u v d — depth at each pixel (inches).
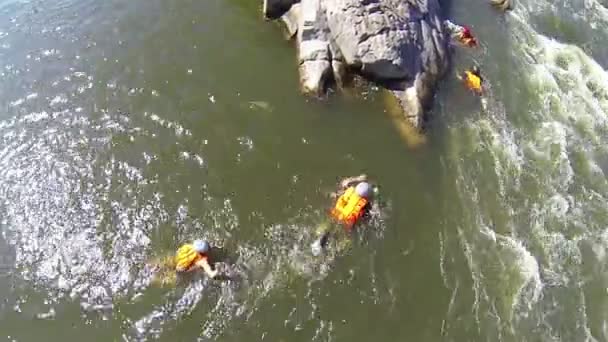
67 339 542.0
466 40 842.8
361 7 767.1
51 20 872.3
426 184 669.9
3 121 728.3
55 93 762.2
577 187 673.0
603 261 606.9
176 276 579.5
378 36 753.6
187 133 713.6
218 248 604.1
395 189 663.8
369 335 549.0
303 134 717.3
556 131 728.3
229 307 562.3
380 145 708.7
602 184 676.7
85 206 641.0
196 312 558.9
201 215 633.0
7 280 581.6
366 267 597.0
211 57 810.8
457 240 621.9
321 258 601.0
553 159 697.6
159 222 626.2
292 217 633.0
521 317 563.8
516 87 783.1
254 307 562.9
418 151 702.5
